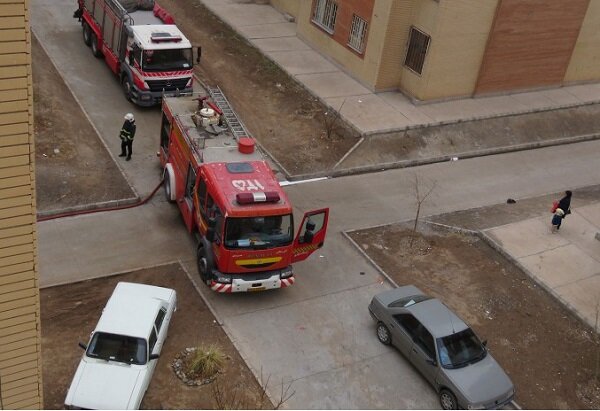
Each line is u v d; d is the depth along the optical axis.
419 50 25.36
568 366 15.48
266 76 26.94
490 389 13.38
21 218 8.33
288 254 15.45
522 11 25.73
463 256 18.78
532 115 26.91
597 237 19.94
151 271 16.44
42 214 17.67
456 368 13.62
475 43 25.55
